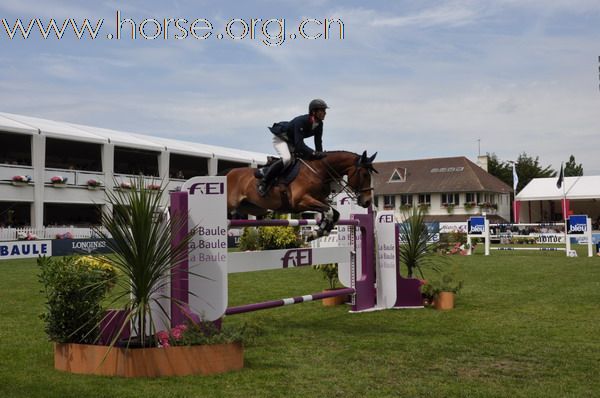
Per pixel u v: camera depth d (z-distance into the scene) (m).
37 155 26.08
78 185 27.88
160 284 5.21
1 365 4.84
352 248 8.34
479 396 4.00
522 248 21.28
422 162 50.69
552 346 5.65
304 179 6.69
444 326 6.89
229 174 7.52
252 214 7.69
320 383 4.32
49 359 5.06
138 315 4.76
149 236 4.57
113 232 4.54
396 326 6.95
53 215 33.19
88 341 4.73
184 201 5.42
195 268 5.42
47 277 4.69
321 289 10.70
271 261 6.55
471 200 46.62
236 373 4.59
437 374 4.62
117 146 29.28
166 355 4.47
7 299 9.04
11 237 23.59
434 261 17.08
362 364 4.95
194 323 4.70
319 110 6.76
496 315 7.63
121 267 4.64
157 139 33.50
